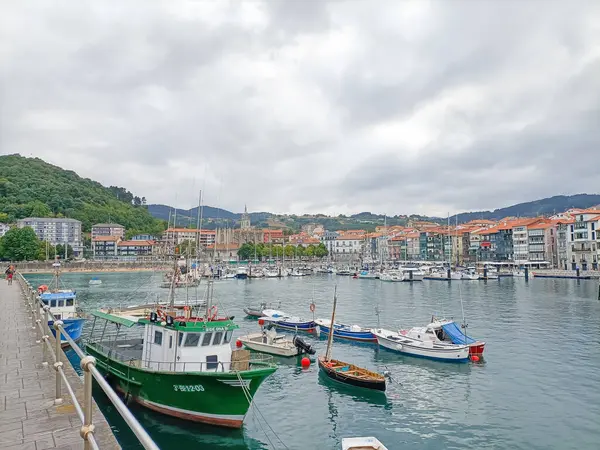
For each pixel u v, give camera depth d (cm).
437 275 13975
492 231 19500
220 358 2664
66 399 1349
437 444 2500
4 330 2675
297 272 16638
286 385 3462
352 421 2798
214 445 2405
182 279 6925
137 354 3136
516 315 6681
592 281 12400
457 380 3591
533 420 2805
